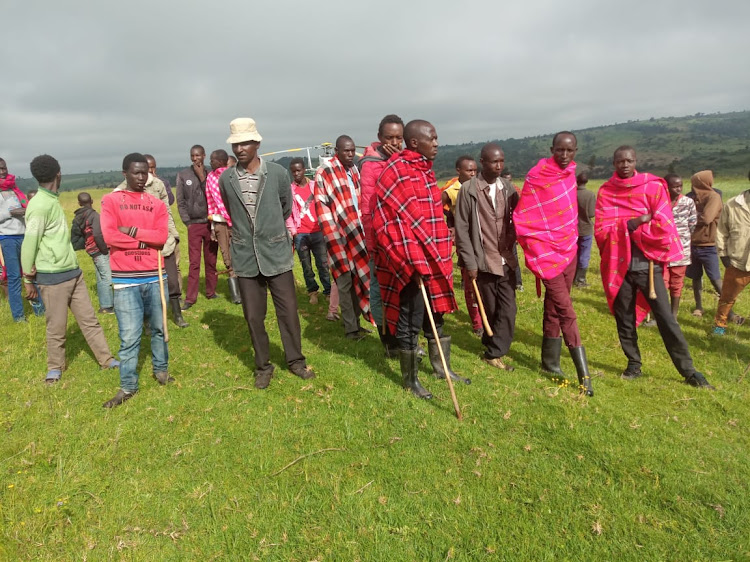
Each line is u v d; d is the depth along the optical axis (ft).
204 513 10.75
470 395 15.49
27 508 10.77
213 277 27.66
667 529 10.24
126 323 15.19
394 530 10.18
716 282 24.17
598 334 22.35
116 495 11.27
